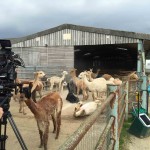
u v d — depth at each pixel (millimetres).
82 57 32156
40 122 5270
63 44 19250
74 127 7238
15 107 9852
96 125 3686
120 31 17656
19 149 5527
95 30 18391
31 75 19172
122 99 6980
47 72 19328
